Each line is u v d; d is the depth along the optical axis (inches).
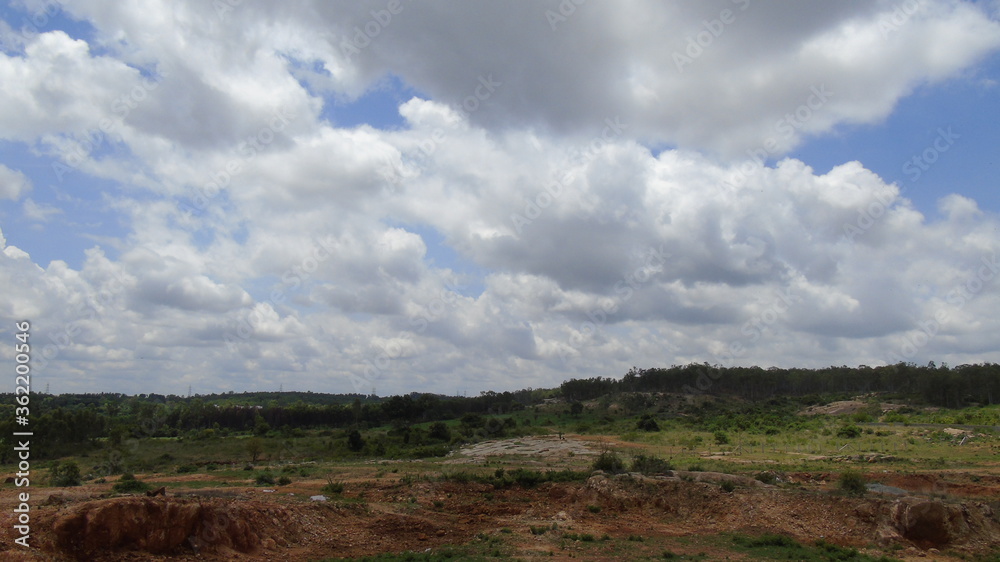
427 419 4315.9
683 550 879.1
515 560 792.3
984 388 4040.4
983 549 909.8
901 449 1985.7
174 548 751.7
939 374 4089.6
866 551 890.7
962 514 956.6
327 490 1282.0
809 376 5260.8
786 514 1033.5
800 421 3164.4
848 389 5123.0
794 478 1352.1
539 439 2795.3
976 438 2210.9
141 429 3070.9
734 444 2341.3
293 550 850.8
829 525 986.7
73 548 665.0
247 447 2399.1
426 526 1005.2
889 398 4313.5
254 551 815.7
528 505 1210.0
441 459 2191.2
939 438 2256.4
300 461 2236.7
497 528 1015.6
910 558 863.7
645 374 5285.4
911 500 967.0
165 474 1745.8
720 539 954.7
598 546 896.9
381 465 1902.1
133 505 727.1
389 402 4052.7
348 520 995.3
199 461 2214.6
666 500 1146.0
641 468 1355.8
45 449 2340.1
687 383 5108.3
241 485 1374.3
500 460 2003.0
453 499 1256.8
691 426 3275.1
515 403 4909.0
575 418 4138.8
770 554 856.3
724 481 1186.0
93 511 694.5
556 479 1371.8
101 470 1808.6
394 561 794.8
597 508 1158.3
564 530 998.4
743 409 4008.4
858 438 2365.9
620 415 4185.5
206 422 3752.5
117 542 702.5
